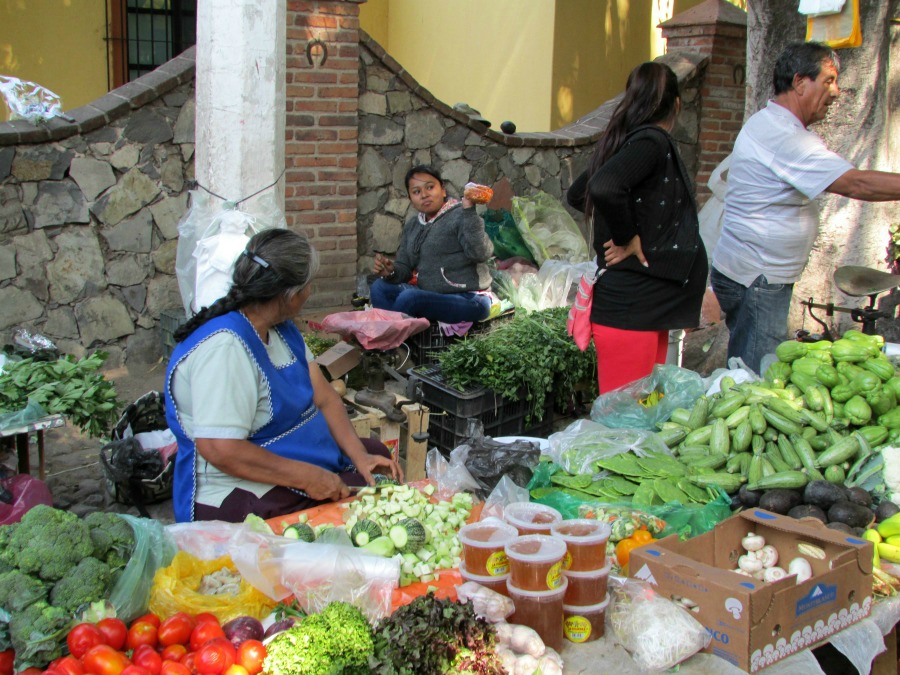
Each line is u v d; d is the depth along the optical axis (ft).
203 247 13.10
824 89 14.08
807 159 13.96
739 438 11.64
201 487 10.25
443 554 8.98
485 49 34.14
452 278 19.69
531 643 7.26
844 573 8.32
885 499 10.69
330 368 14.65
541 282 21.62
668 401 12.73
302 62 22.66
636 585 8.16
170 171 21.66
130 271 21.57
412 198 19.93
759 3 20.18
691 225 13.09
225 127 13.38
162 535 8.36
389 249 25.39
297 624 6.93
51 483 15.80
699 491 10.92
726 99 28.99
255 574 7.82
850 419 11.87
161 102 21.26
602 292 13.53
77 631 6.97
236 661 6.78
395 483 11.12
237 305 10.08
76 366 13.48
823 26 17.35
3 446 13.69
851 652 8.32
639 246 13.00
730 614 7.64
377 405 14.53
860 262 20.06
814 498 10.36
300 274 10.03
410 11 37.88
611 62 33.68
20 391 12.89
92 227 20.94
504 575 7.90
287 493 10.43
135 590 7.70
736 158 14.97
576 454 11.53
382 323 15.07
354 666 6.64
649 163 12.45
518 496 10.29
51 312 20.77
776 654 7.80
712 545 9.29
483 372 15.75
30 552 7.36
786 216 14.60
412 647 6.64
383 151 24.63
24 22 29.68
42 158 20.06
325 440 11.07
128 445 14.11
